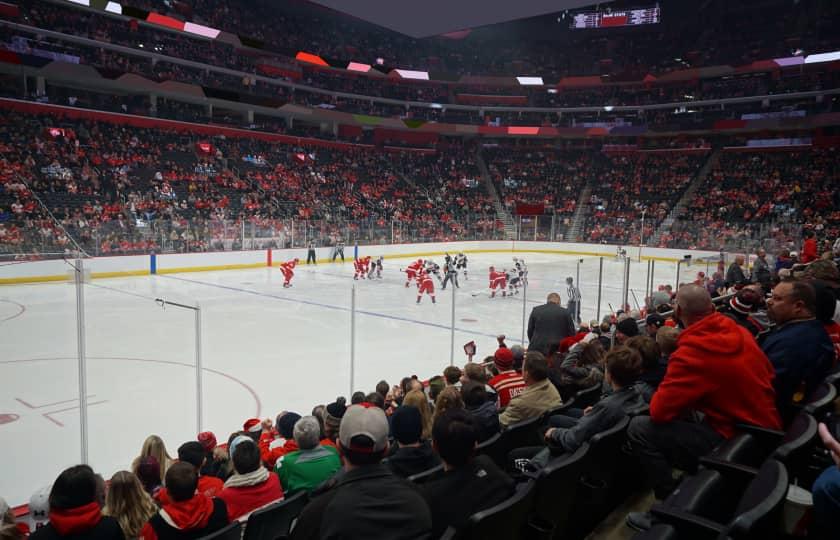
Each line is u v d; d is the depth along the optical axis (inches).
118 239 968.9
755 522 81.1
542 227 1600.6
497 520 105.7
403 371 486.0
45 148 1158.3
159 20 1400.1
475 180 1900.8
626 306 503.8
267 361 506.9
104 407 384.5
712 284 618.2
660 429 136.7
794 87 1721.2
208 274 1035.9
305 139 1722.4
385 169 1839.3
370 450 102.2
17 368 459.8
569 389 243.8
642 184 1788.9
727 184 1658.5
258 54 1705.2
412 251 1448.1
